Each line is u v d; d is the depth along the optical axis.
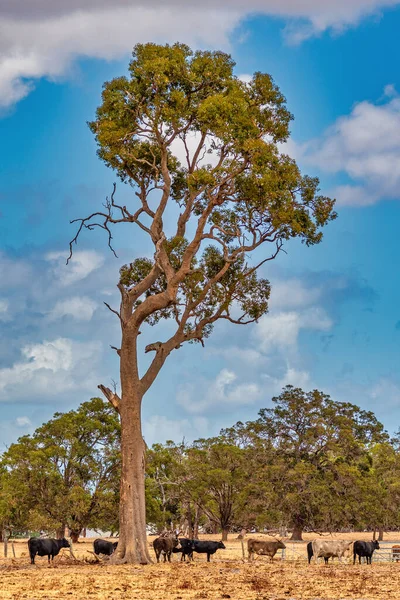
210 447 127.69
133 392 64.94
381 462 137.62
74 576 50.41
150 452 121.69
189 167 70.38
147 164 73.75
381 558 78.00
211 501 123.19
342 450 121.12
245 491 118.38
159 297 65.25
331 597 37.56
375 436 128.75
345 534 163.38
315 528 119.12
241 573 54.28
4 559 77.94
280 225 71.25
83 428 107.69
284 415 127.50
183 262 66.06
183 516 134.00
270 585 43.62
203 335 79.06
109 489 106.00
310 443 121.88
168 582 45.47
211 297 76.81
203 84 68.81
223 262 75.94
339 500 115.06
